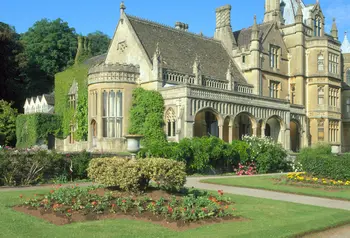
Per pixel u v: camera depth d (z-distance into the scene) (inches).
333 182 861.8
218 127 1501.0
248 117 1670.8
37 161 861.2
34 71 2906.0
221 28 1990.7
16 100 2454.5
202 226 452.1
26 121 1813.5
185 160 1082.1
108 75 1439.5
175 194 621.0
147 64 1469.0
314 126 1990.7
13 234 410.9
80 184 846.5
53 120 1784.0
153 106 1402.6
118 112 1439.5
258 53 1833.2
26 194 671.8
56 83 1833.2
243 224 462.9
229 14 1974.7
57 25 3051.2
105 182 610.5
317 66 1998.0
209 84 1606.8
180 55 1646.2
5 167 831.1
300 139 1847.9
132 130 1421.0
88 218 481.4
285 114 1724.9
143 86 1480.1
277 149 1301.7
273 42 1943.9
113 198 562.6
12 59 2390.5
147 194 596.1
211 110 1409.9
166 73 1475.1
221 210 513.3
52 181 879.1
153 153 1042.1
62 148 1796.3
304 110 1872.5
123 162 618.5
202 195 642.2
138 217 486.6
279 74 1956.2
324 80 1989.4
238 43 2011.6
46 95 2114.9
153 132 1389.0
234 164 1222.9
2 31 2326.5
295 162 1326.3
